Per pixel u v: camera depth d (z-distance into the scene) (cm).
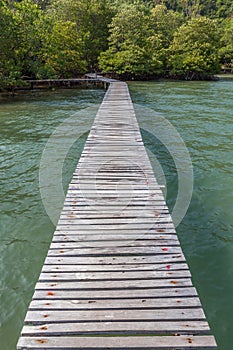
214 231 432
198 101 1502
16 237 412
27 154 732
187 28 2866
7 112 1209
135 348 192
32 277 339
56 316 213
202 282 335
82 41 2473
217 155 736
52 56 1944
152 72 2669
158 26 3266
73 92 1814
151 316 213
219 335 269
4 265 358
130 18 2655
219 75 3066
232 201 513
